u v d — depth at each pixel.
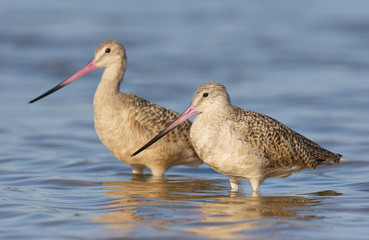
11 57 29.09
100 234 9.63
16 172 14.34
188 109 12.42
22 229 9.88
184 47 31.58
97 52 14.73
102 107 13.99
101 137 14.15
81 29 34.22
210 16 38.72
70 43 31.58
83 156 16.25
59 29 33.88
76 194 12.41
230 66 28.25
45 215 10.67
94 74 27.59
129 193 12.56
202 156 12.34
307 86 24.59
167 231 9.78
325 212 10.99
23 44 31.27
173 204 11.58
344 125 19.05
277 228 9.92
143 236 9.52
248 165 12.20
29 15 36.72
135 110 13.92
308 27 35.94
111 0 41.84
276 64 28.64
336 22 36.75
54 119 20.38
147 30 34.78
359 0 42.69
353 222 10.29
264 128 12.33
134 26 35.56
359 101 22.12
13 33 32.66
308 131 18.50
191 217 10.61
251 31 35.19
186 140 14.19
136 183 13.63
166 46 31.73
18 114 20.89
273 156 12.37
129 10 39.44
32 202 11.61
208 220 10.41
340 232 9.71
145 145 13.43
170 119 14.20
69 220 10.39
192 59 29.38
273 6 41.62
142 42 32.34
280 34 34.47
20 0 40.59
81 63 28.30
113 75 14.44
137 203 11.63
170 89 24.34
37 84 25.41
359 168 14.78
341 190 12.82
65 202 11.69
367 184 13.27
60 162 15.52
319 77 26.20
